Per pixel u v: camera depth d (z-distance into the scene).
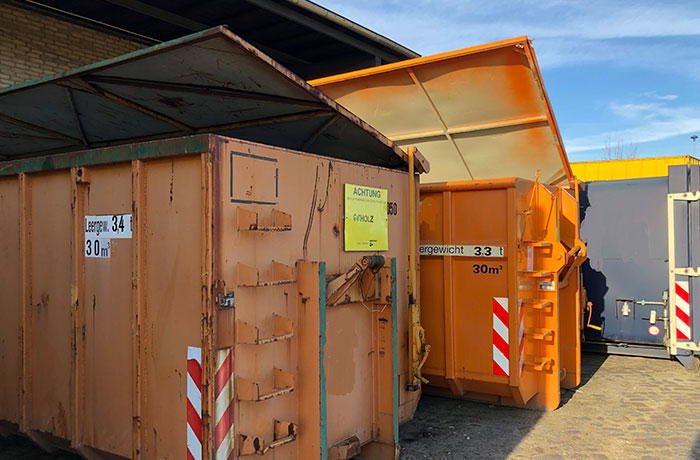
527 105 5.43
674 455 4.40
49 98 4.72
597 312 7.84
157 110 4.84
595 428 5.04
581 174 9.94
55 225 3.75
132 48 9.68
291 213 3.41
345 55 10.86
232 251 2.96
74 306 3.51
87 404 3.50
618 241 7.76
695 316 7.14
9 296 4.05
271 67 3.55
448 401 5.88
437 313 5.53
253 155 3.11
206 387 2.83
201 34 3.19
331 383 3.78
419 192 5.13
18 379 3.95
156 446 3.12
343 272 3.92
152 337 3.14
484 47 4.89
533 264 5.54
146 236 3.19
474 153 6.38
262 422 3.16
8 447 4.48
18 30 8.09
